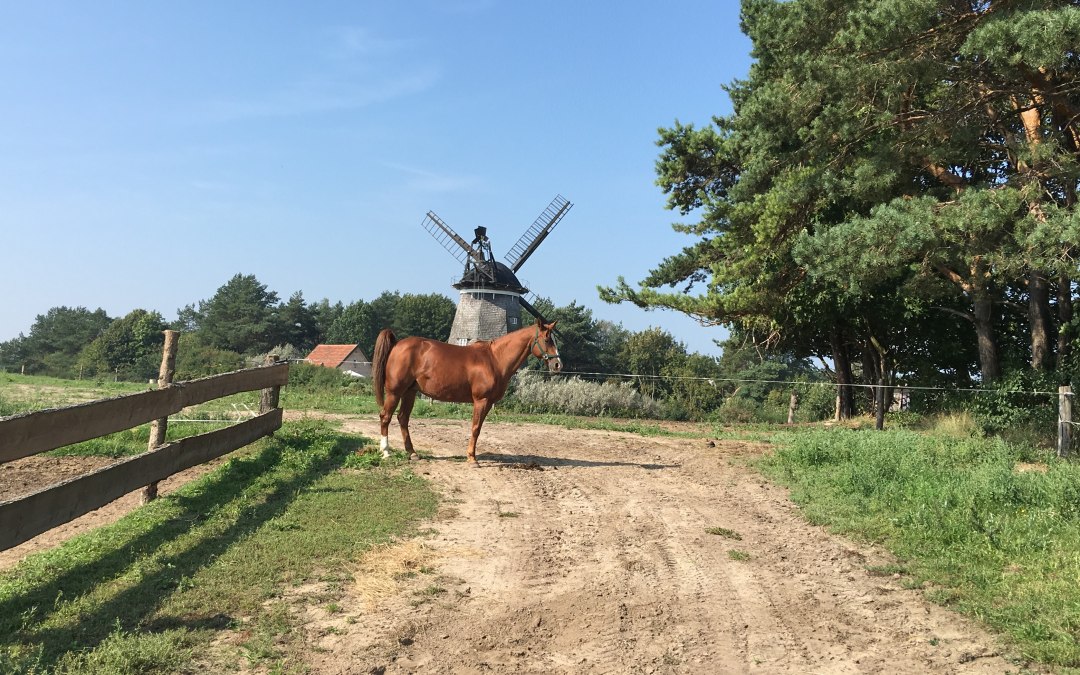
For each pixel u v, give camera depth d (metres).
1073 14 11.76
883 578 7.42
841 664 5.51
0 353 96.38
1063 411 13.87
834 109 16.69
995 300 22.16
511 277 45.75
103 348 77.56
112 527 7.70
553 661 5.48
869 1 15.54
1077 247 13.52
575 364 75.44
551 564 7.71
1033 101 16.81
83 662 4.67
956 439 15.26
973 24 14.73
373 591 6.53
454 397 12.44
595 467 13.18
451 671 5.21
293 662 5.08
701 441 17.48
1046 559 7.45
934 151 16.72
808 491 11.14
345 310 100.25
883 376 29.38
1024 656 5.52
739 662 5.54
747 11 24.50
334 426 16.20
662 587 7.12
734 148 26.22
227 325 94.81
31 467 11.34
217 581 6.30
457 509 9.55
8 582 6.13
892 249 15.11
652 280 29.67
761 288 22.64
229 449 10.59
